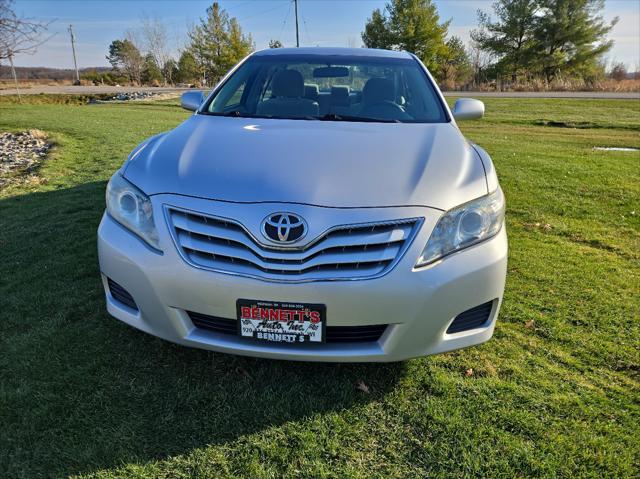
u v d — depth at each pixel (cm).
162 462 176
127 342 244
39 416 193
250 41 4341
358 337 194
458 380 226
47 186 543
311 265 182
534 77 3747
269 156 216
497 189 213
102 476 170
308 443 187
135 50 5297
